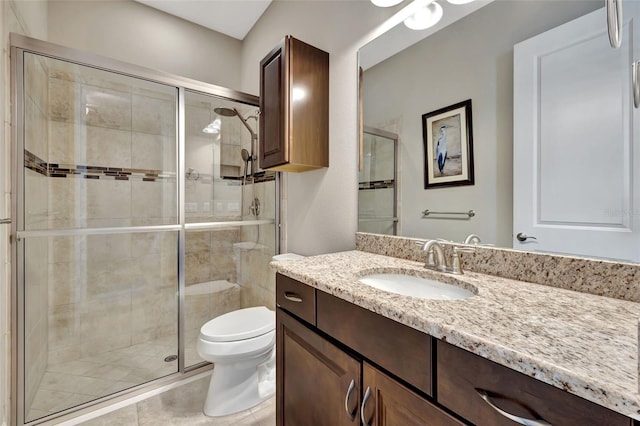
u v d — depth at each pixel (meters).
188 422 1.43
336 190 1.60
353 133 1.50
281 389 1.13
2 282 1.28
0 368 1.26
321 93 1.60
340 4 1.55
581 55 0.79
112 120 1.94
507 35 0.95
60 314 1.83
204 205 2.13
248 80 2.54
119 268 2.00
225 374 1.52
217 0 2.14
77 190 1.84
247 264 2.36
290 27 1.94
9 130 1.33
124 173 1.97
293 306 1.05
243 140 2.26
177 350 1.91
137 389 1.65
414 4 1.22
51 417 1.43
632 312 0.64
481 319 0.60
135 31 2.18
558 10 0.84
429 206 1.18
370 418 0.73
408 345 0.65
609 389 0.37
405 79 1.26
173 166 1.99
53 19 1.90
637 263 0.70
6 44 1.31
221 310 2.34
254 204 2.25
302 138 1.52
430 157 1.18
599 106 0.76
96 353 1.95
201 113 2.07
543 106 0.87
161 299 2.05
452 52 1.10
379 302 0.70
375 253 1.38
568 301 0.71
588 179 0.78
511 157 0.94
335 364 0.86
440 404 0.59
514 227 0.93
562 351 0.47
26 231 1.45
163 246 2.03
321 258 1.26
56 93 1.76
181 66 2.37
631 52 0.70
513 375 0.48
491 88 0.99
